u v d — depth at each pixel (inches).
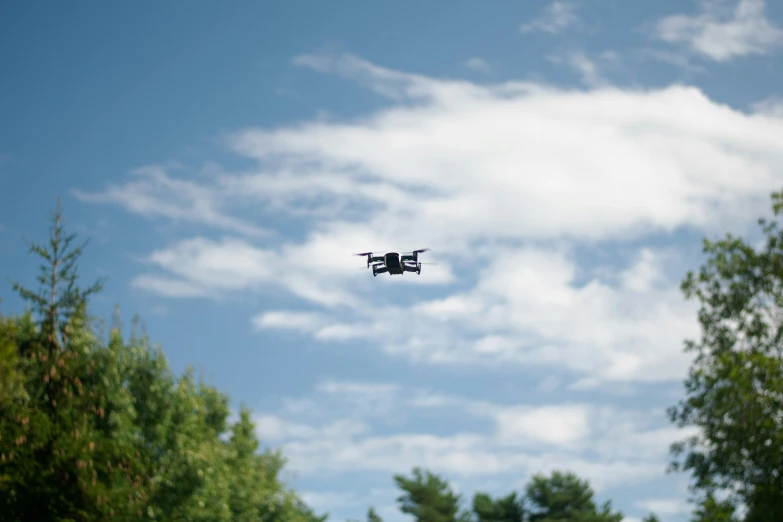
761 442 1342.3
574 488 2603.3
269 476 1929.1
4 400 1403.8
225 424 1811.0
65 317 1600.6
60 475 1378.0
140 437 1505.9
